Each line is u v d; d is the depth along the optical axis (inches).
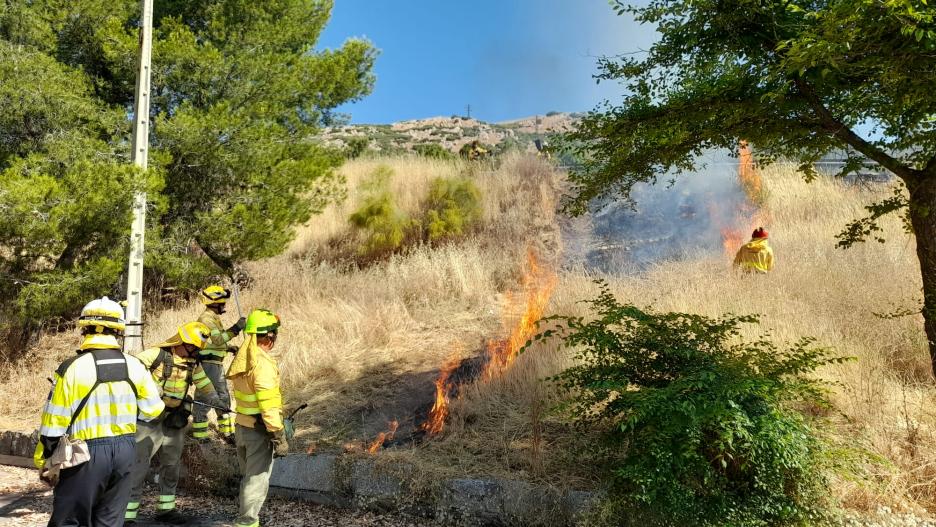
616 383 168.6
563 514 166.2
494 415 225.5
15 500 206.5
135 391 144.1
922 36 135.7
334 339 320.8
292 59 451.5
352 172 652.1
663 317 191.2
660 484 151.9
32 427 270.1
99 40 390.0
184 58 388.5
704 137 193.8
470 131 3142.2
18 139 363.3
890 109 171.2
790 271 327.0
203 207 423.5
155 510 200.1
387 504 189.9
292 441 224.1
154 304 426.3
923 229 181.6
